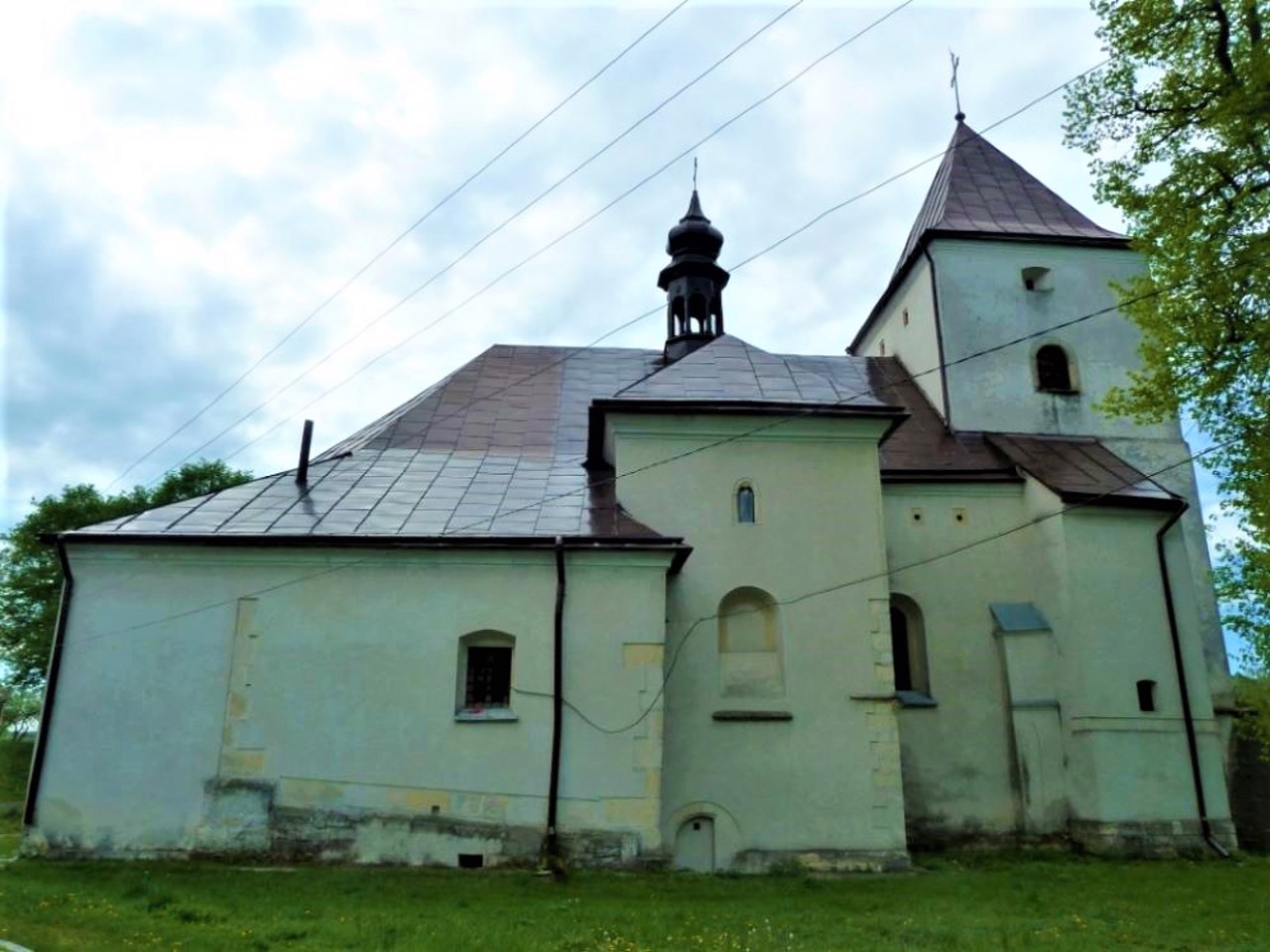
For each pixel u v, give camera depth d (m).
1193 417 17.81
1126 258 27.58
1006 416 25.83
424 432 23.83
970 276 27.03
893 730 18.52
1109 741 20.53
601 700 17.02
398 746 16.80
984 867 18.34
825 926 11.99
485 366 27.80
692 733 18.38
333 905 12.73
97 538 17.58
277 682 17.12
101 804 16.55
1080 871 17.62
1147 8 17.02
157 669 17.17
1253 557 18.22
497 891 14.13
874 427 20.25
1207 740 20.94
